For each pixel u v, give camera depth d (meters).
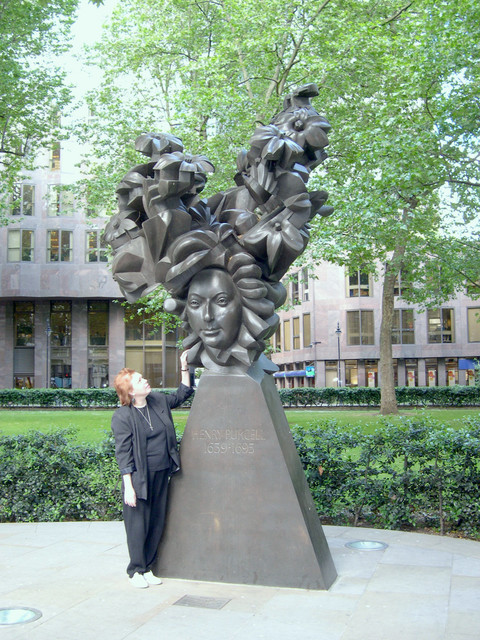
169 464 4.86
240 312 4.88
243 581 4.69
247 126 15.91
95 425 19.19
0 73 16.69
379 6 17.34
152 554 4.85
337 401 33.75
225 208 5.37
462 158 14.43
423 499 6.76
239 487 4.80
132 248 5.25
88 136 20.17
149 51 19.20
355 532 6.39
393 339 47.06
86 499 7.43
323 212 5.44
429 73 12.55
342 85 16.91
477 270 18.72
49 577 4.87
